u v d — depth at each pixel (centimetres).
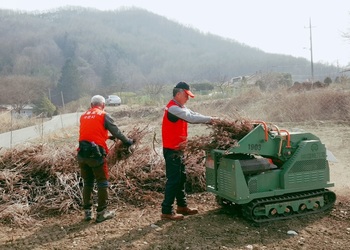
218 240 485
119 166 701
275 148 555
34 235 526
